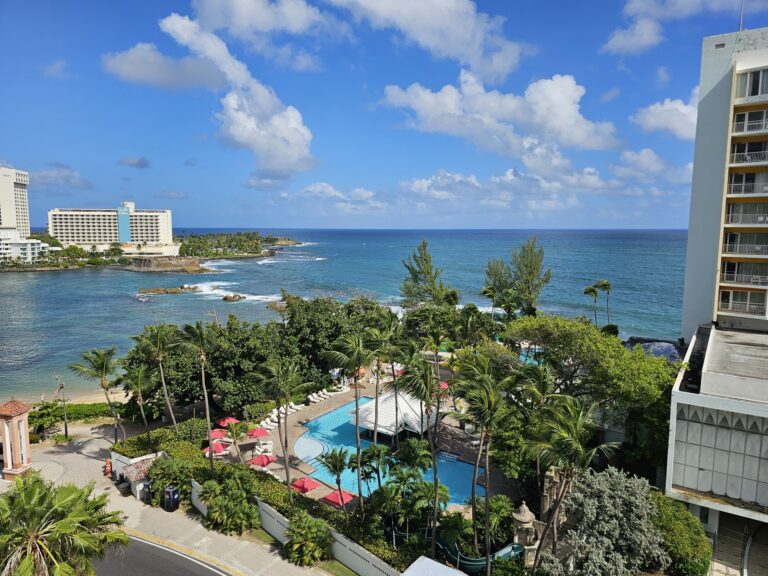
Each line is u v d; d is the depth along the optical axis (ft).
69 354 257.75
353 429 145.48
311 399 165.48
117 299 439.22
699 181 139.85
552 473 86.38
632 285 449.89
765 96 126.62
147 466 112.16
